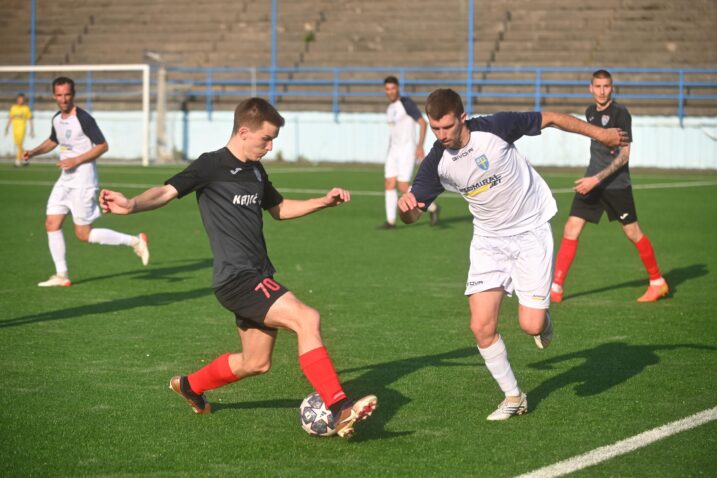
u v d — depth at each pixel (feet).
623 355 61.77
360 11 334.03
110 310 77.05
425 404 50.75
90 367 58.65
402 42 320.29
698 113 268.82
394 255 109.60
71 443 44.19
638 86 288.51
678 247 115.75
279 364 59.88
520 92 297.74
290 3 341.82
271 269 45.78
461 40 314.55
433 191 49.44
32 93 319.68
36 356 61.41
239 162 44.88
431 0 327.88
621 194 79.25
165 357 61.31
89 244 119.03
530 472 40.01
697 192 195.31
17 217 145.79
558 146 278.46
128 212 40.78
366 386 54.44
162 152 297.74
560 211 161.38
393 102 133.28
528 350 63.41
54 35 350.23
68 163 86.33
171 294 84.69
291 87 317.42
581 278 93.61
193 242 121.39
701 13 298.76
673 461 41.32
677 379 55.57
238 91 320.70
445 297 83.10
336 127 298.76
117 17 351.46
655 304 79.77
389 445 43.86
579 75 294.87
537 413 49.03
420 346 64.54
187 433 45.83
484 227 50.01
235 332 69.00
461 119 46.52
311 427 44.37
